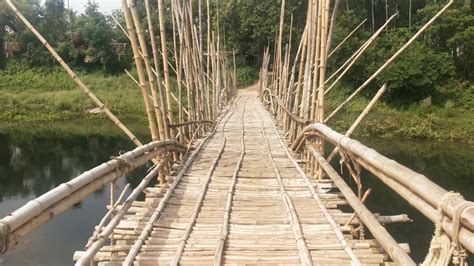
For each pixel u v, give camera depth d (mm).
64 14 35594
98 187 2977
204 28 23688
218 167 5820
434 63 20953
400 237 7809
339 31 21469
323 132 4555
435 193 1865
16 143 16391
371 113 20203
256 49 29953
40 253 6742
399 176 2273
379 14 27875
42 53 30531
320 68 5289
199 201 4211
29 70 30062
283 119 10219
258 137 9078
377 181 10836
